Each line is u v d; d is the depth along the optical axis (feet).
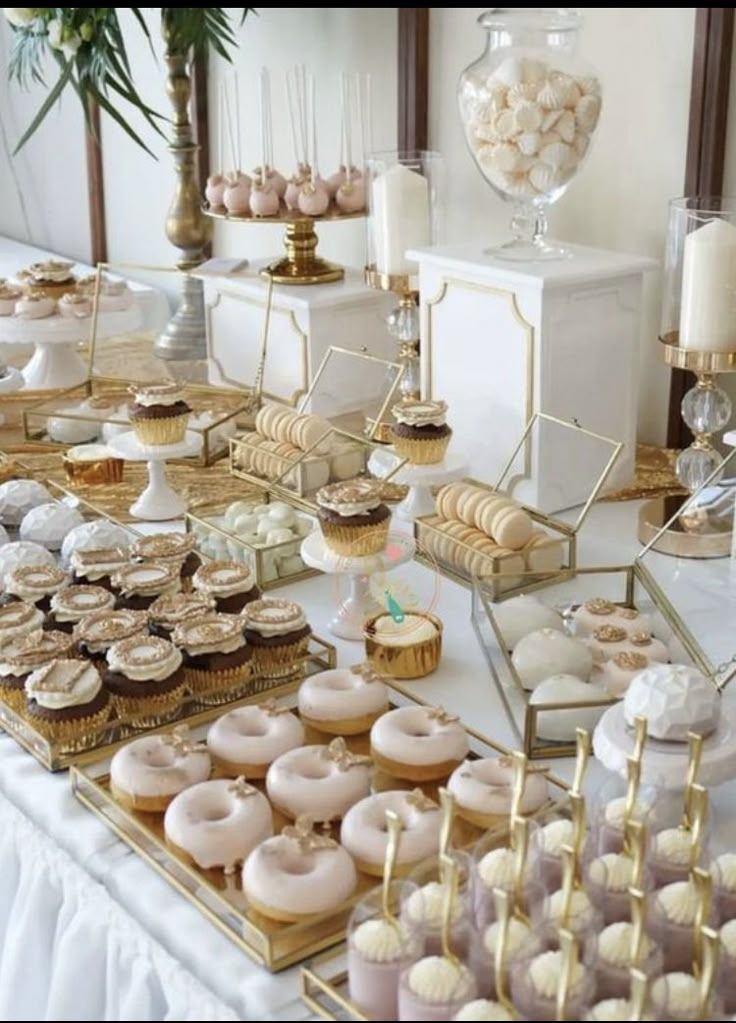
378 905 3.30
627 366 6.18
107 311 7.48
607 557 5.56
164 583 5.00
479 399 6.19
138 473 6.52
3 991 4.04
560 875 3.49
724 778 3.72
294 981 3.39
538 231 6.31
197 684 4.57
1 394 7.22
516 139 5.91
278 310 7.13
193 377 7.46
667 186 6.55
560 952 3.11
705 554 5.03
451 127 7.57
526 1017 3.05
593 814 3.63
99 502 6.18
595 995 3.15
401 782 4.08
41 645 4.54
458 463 5.81
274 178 7.37
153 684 4.40
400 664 4.74
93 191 11.05
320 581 5.53
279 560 5.45
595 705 4.23
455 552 5.36
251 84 9.01
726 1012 3.28
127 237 10.89
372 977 3.18
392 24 7.79
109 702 4.37
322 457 5.84
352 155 8.36
